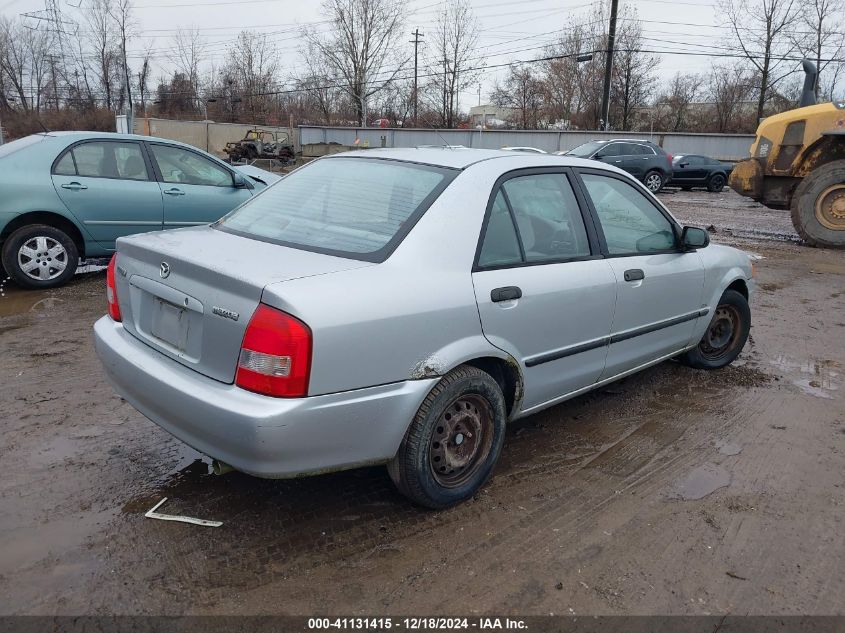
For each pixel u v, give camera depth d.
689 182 23.61
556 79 50.56
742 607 2.57
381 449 2.78
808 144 11.23
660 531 3.04
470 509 3.16
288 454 2.52
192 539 2.86
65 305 6.35
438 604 2.53
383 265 2.78
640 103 48.62
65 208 6.72
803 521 3.17
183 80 62.97
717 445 3.94
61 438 3.71
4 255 6.61
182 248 2.96
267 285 2.50
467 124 54.62
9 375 4.59
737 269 5.03
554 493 3.34
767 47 41.91
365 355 2.61
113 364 3.08
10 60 59.66
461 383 2.97
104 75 60.28
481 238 3.10
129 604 2.46
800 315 6.98
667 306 4.29
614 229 3.93
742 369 5.27
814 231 11.16
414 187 3.18
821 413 4.45
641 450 3.84
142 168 7.20
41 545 2.77
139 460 3.50
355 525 3.00
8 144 7.15
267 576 2.64
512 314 3.16
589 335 3.68
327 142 44.44
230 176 7.86
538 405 3.56
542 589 2.63
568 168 3.74
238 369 2.55
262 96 60.97
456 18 52.94
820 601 2.62
